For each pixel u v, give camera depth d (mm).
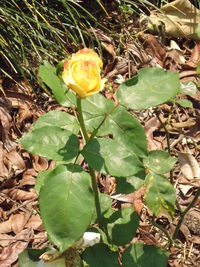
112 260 491
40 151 411
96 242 533
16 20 903
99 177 784
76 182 400
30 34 947
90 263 490
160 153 509
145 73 439
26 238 728
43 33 934
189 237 725
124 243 512
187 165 804
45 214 396
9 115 861
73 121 457
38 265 528
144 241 714
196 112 888
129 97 435
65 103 452
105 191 774
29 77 934
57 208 395
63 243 399
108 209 552
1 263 700
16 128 861
